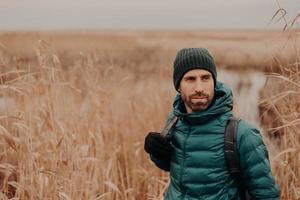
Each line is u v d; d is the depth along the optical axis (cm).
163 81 738
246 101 716
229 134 240
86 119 469
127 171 477
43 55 422
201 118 242
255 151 238
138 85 790
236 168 239
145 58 2038
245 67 1534
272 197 240
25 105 417
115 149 486
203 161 243
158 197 421
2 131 363
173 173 257
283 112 363
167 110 662
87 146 417
